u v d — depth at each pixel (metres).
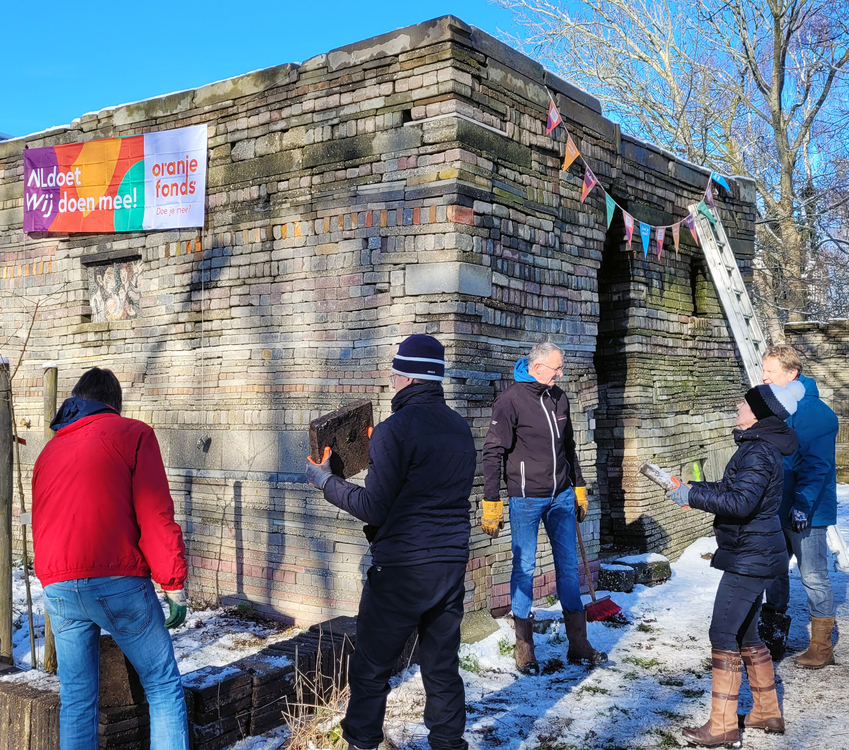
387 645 3.25
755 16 18.58
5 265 7.78
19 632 5.48
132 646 3.21
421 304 5.39
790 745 3.85
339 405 5.71
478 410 5.52
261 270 6.14
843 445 15.12
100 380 3.47
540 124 6.18
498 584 5.71
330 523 5.68
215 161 6.41
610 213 6.91
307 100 5.90
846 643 5.40
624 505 7.74
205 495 6.37
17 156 7.62
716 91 19.84
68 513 3.12
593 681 4.67
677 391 8.34
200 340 6.47
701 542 8.59
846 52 17.58
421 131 5.39
